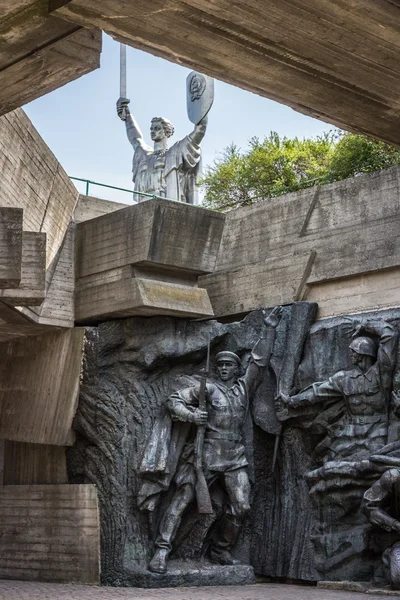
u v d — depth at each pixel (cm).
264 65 1131
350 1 978
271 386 1753
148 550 1672
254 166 2747
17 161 1503
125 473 1694
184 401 1703
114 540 1672
